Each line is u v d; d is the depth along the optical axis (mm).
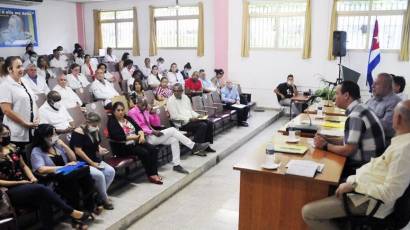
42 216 2621
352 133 2629
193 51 9500
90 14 11172
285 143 3076
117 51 10930
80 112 4254
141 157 3768
